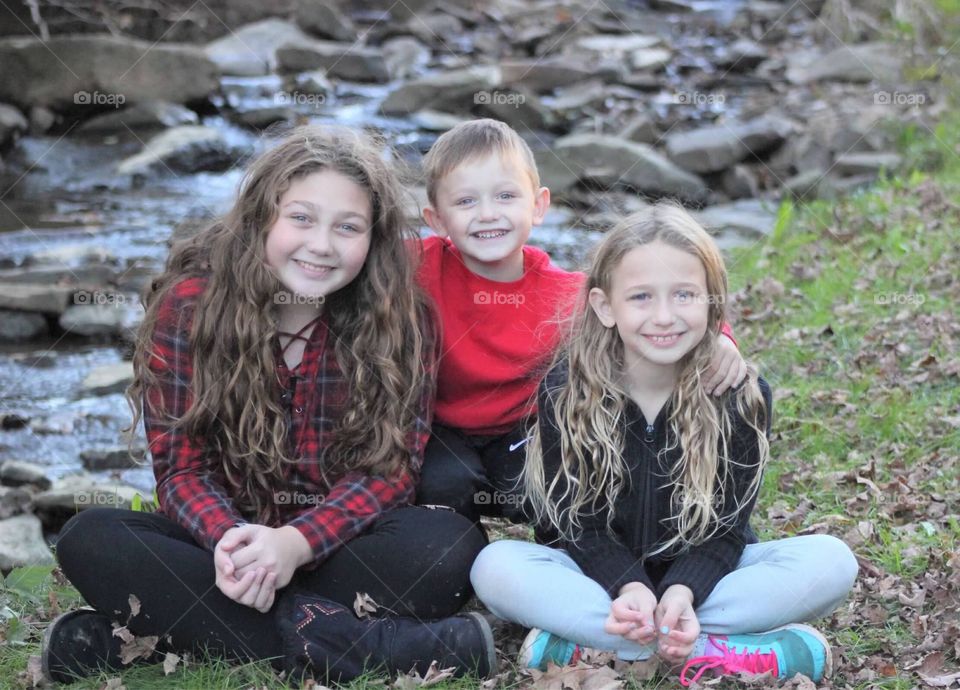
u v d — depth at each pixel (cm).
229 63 772
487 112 730
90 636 221
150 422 239
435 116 730
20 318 471
